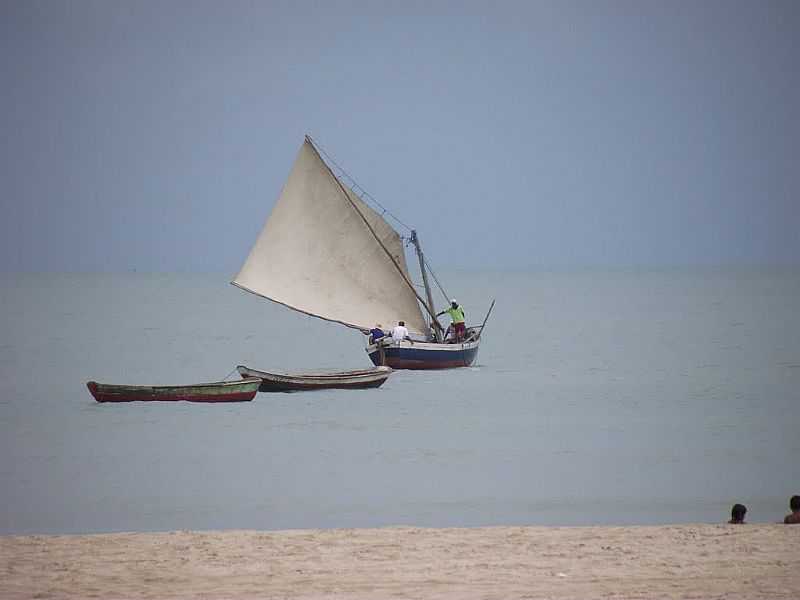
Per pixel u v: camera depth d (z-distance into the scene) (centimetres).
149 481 11362
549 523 9494
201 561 7275
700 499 10488
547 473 11694
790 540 7744
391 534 8075
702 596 6375
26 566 7169
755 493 10775
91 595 6519
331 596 6456
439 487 11025
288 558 7344
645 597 6366
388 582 6750
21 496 10712
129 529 9394
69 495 10738
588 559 7269
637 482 11262
